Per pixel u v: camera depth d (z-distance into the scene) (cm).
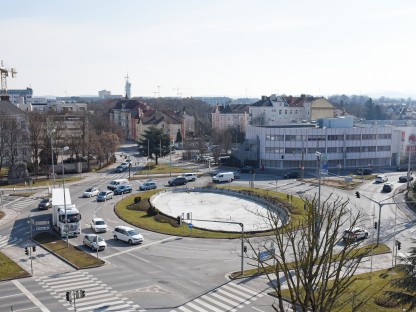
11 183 9025
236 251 4862
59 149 10638
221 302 3538
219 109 18638
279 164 10925
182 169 10981
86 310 3378
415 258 3238
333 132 10888
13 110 11088
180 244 5122
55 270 4247
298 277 1753
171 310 3391
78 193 8094
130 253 4784
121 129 16775
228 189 8219
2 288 3788
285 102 16238
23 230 5719
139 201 7175
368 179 9506
